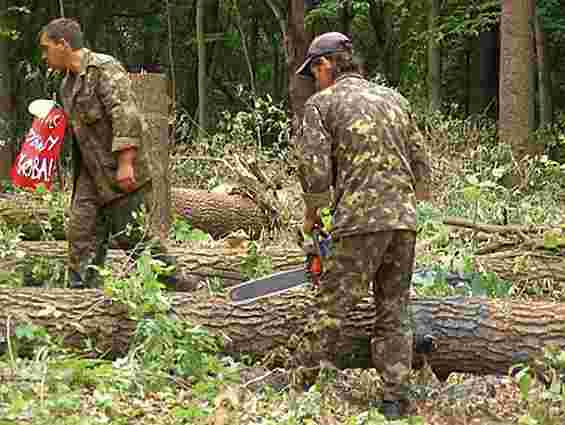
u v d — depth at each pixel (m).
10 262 7.58
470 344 5.62
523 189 12.21
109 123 6.58
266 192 10.76
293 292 5.84
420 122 14.73
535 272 7.74
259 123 13.55
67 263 7.59
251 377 5.65
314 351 5.42
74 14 26.11
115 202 6.67
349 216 5.20
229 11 28.33
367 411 5.25
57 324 5.71
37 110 7.12
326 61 5.43
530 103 14.74
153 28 29.17
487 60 23.56
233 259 7.94
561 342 5.59
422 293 6.49
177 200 10.53
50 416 4.70
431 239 7.84
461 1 22.98
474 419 5.41
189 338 5.58
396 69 25.55
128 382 5.21
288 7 18.38
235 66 30.77
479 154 12.66
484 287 7.04
